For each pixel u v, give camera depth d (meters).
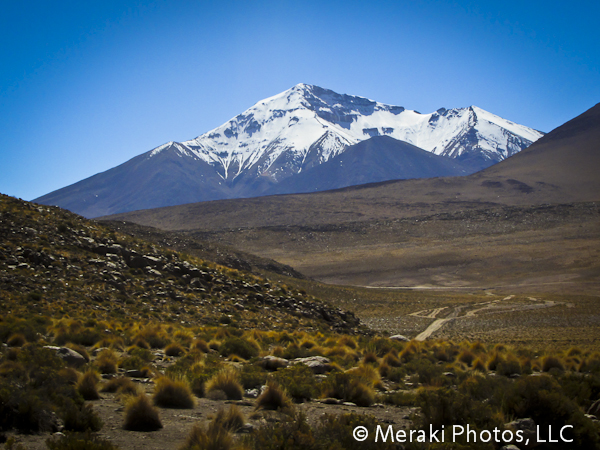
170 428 8.88
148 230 96.25
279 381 12.84
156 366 15.84
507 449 8.20
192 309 35.91
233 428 8.63
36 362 11.06
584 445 8.89
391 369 18.44
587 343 38.00
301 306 46.31
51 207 48.50
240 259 90.19
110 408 10.03
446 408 9.33
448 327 55.22
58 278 32.34
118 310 30.42
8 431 7.73
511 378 18.05
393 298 82.19
